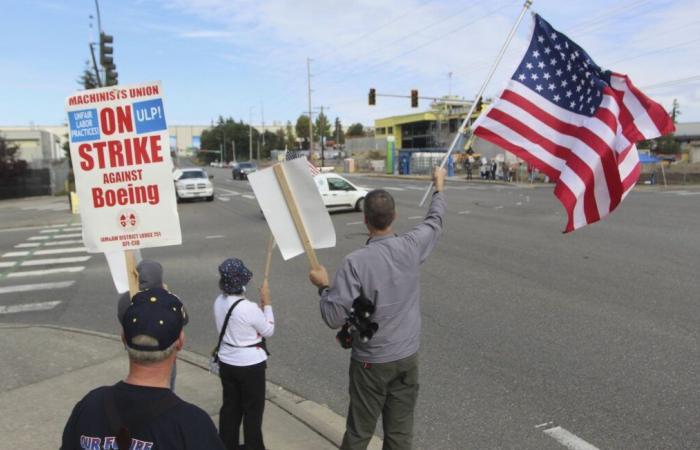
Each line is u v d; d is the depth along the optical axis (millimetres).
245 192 34406
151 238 3316
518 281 9047
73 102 3236
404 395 3238
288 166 3201
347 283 3008
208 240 14742
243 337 3779
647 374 5230
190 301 8484
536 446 4051
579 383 5082
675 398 4730
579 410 4570
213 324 7348
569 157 4258
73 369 5535
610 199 4246
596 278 9141
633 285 8625
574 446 4027
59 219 21047
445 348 6066
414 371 3221
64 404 4711
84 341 6441
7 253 13766
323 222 3211
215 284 9586
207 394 4867
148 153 3266
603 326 6664
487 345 6129
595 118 4234
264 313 3939
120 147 3264
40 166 40844
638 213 18766
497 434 4234
